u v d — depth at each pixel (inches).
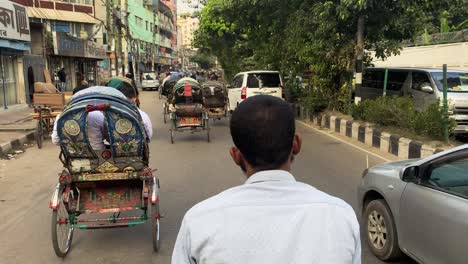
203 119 456.8
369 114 457.4
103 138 186.7
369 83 597.9
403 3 471.8
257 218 55.6
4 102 732.7
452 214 130.6
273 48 735.1
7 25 688.4
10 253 186.5
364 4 451.8
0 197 268.1
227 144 446.0
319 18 515.5
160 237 203.2
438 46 912.3
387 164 187.5
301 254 53.9
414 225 149.8
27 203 256.1
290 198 57.9
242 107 63.7
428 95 466.6
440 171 143.4
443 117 357.4
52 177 316.8
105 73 1526.8
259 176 60.4
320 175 310.8
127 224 186.7
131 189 195.3
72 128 176.9
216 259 54.1
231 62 1402.6
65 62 1133.7
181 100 462.0
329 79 591.2
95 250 190.4
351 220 57.6
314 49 561.3
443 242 134.2
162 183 293.4
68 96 548.7
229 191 60.2
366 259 175.0
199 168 337.1
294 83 737.6
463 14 1129.4
